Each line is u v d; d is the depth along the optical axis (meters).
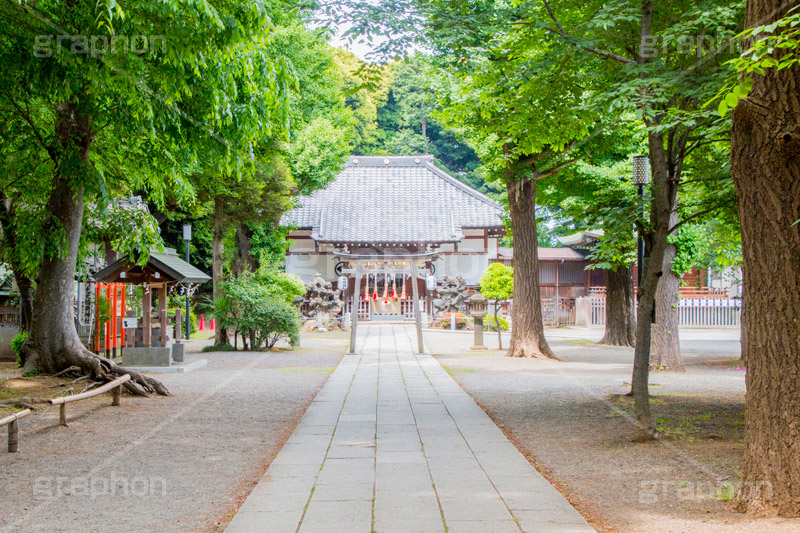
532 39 9.38
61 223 10.91
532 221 18.73
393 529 4.77
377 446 7.56
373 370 15.67
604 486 5.98
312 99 24.55
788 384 5.07
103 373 11.19
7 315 19.56
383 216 34.81
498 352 20.48
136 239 12.61
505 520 4.97
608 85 9.46
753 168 5.24
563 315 36.69
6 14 7.90
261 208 21.92
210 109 9.84
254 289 20.61
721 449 7.23
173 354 15.76
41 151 11.25
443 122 15.06
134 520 5.07
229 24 8.09
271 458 7.11
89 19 7.92
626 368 16.08
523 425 8.91
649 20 8.37
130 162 12.23
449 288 32.47
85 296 20.77
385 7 8.27
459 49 9.12
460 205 35.53
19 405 8.53
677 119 7.34
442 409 10.18
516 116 9.80
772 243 5.17
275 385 12.98
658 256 8.01
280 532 4.70
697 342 25.72
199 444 7.77
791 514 4.93
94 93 9.12
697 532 4.71
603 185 18.34
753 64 4.54
